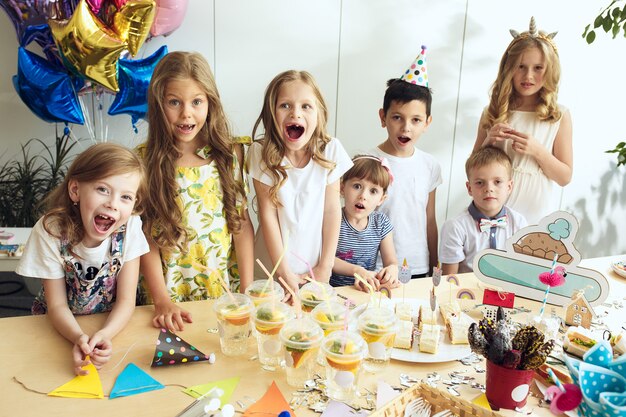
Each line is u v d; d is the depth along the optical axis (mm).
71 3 1724
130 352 1008
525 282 1287
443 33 2566
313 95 1439
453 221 1818
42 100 1714
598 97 2986
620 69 2980
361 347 852
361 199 1741
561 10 2758
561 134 2072
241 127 2354
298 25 2318
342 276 1729
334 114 2477
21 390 868
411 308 1190
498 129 1998
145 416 813
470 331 865
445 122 2699
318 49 2375
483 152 1785
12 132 2082
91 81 1714
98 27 1615
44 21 1730
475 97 2721
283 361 963
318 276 1535
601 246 3305
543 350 815
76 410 822
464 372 971
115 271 1179
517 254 1286
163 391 882
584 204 3166
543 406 872
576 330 1043
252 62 2295
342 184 1792
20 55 1667
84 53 1610
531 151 1968
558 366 947
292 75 1438
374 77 2498
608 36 2885
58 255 1115
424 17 2508
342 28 2389
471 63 2660
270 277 1057
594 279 1208
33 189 2029
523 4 2672
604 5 2828
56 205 1109
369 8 2408
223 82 2279
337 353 837
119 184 1034
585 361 826
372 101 2527
